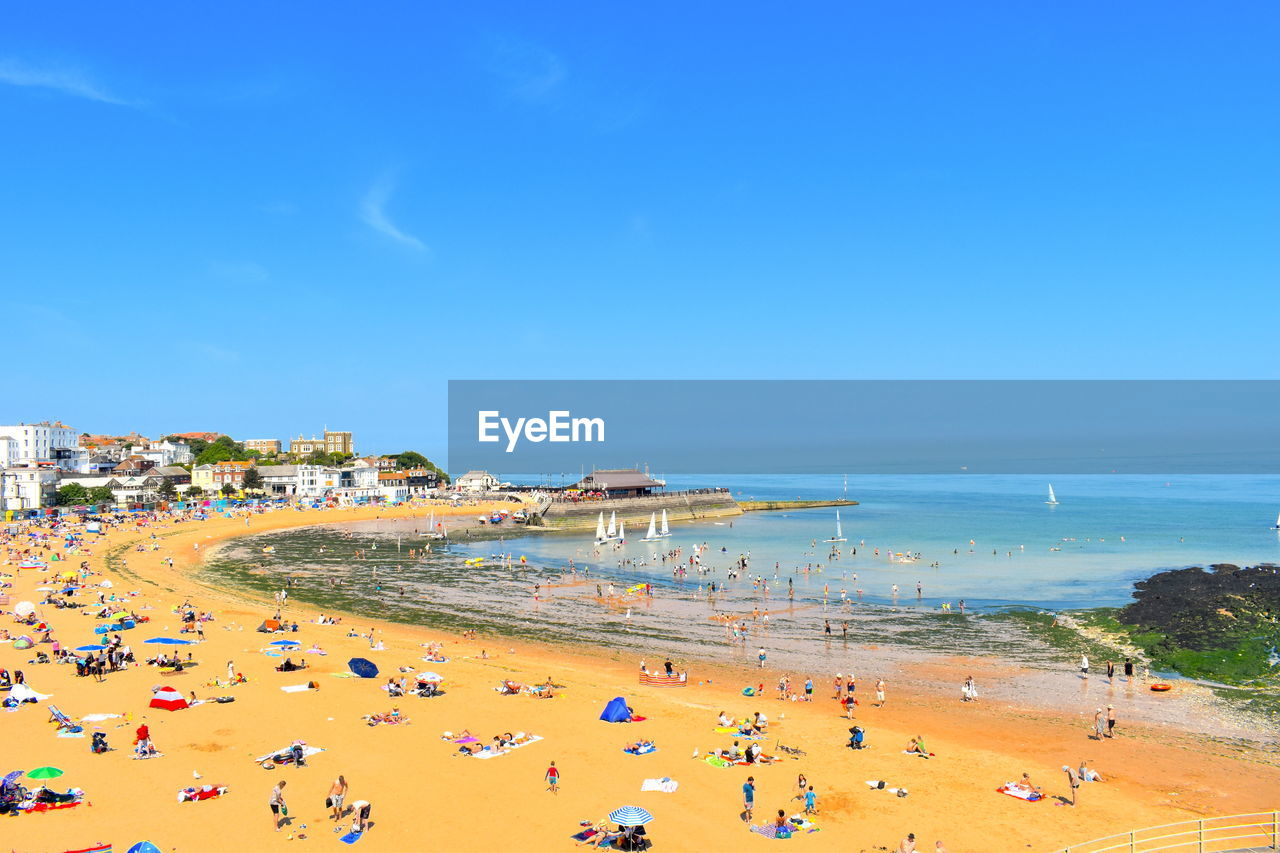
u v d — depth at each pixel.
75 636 69.06
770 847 33.59
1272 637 70.94
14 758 41.00
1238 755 45.91
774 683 61.53
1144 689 59.28
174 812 35.47
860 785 40.34
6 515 183.50
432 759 42.50
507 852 32.75
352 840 33.38
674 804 37.44
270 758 41.59
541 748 44.47
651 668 65.75
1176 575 105.69
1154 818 37.09
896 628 80.62
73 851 31.53
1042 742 48.03
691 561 131.62
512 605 95.19
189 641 66.31
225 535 173.88
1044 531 171.38
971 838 34.69
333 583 111.75
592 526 197.75
